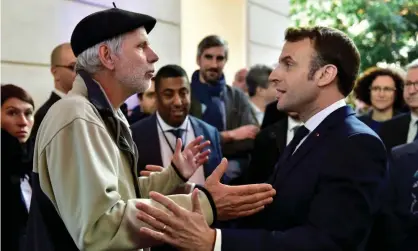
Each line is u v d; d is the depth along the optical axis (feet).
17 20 9.64
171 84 8.41
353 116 4.86
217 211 4.59
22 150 7.54
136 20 4.79
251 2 19.85
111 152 4.48
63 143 4.28
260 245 4.33
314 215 4.42
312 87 4.81
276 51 22.29
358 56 4.91
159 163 8.23
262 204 4.68
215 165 8.61
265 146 9.30
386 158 4.66
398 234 5.45
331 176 4.44
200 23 18.07
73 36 4.88
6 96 7.65
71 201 4.23
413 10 17.56
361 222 4.31
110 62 4.75
